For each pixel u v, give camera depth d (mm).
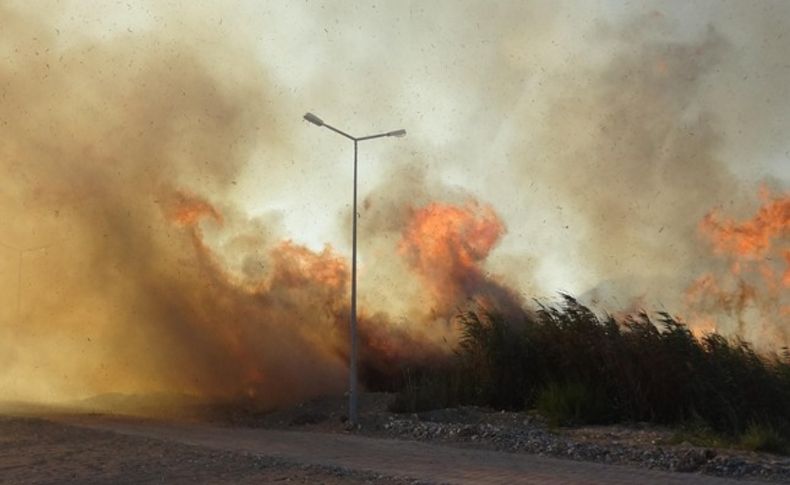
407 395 27500
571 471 16641
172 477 15289
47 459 17312
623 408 24641
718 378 23266
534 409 26125
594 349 25922
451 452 19547
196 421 27656
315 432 24250
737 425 22078
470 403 27547
